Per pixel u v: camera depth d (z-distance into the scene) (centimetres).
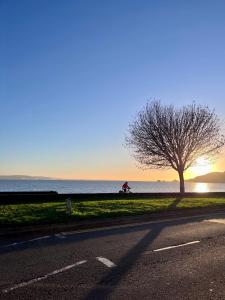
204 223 1727
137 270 934
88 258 1041
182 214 2077
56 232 1465
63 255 1071
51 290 781
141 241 1286
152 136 3700
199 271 927
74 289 790
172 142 3688
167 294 766
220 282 843
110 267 957
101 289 793
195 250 1155
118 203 2319
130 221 1786
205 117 3728
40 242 1250
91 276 880
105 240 1298
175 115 3728
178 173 3744
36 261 1001
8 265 959
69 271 916
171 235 1403
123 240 1300
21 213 1750
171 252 1127
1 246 1183
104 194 3108
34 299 730
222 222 1762
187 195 3572
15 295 749
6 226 1463
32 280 841
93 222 1655
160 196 3384
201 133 3709
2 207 1966
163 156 3725
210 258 1057
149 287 808
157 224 1695
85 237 1351
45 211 1838
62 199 2820
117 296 754
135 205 2245
